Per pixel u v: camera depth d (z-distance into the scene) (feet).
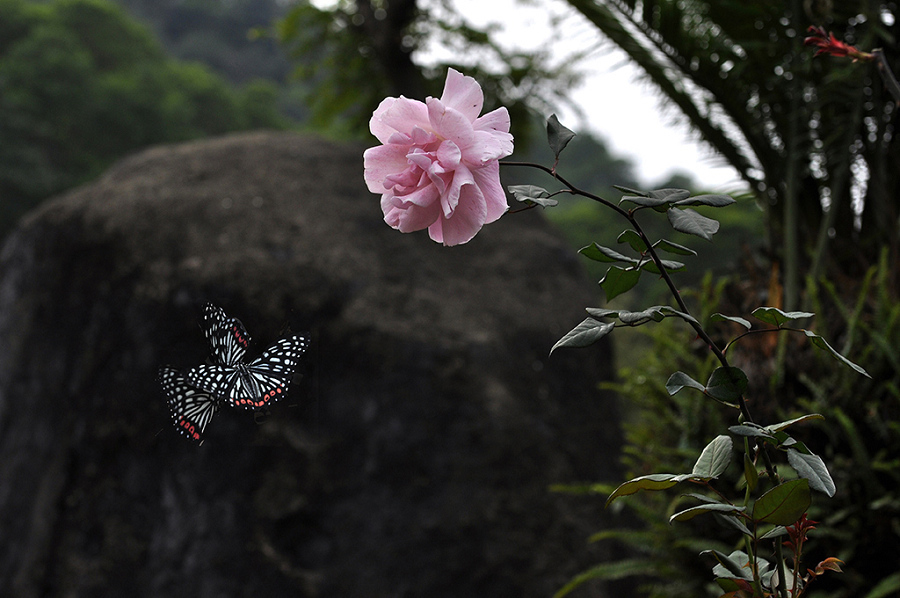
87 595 12.36
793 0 8.64
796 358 7.40
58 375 14.42
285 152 16.55
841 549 6.81
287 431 12.15
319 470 11.98
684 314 3.04
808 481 2.77
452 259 15.15
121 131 89.35
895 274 7.92
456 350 13.01
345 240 14.29
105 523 12.72
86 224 14.92
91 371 13.82
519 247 16.16
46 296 15.16
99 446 13.23
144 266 13.89
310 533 11.75
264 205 14.67
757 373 7.47
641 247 3.03
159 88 97.14
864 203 9.00
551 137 2.98
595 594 11.98
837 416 6.61
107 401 13.41
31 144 82.28
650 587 8.15
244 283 13.23
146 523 12.41
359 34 19.16
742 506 3.00
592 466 13.67
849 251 8.88
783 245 9.12
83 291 14.58
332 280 13.47
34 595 13.08
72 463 13.52
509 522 11.98
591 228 76.13
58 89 82.02
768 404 7.26
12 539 14.01
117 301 13.94
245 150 16.53
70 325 14.56
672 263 3.09
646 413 8.75
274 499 11.85
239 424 12.12
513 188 2.98
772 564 4.47
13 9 95.50
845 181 9.00
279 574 11.45
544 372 14.05
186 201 14.67
